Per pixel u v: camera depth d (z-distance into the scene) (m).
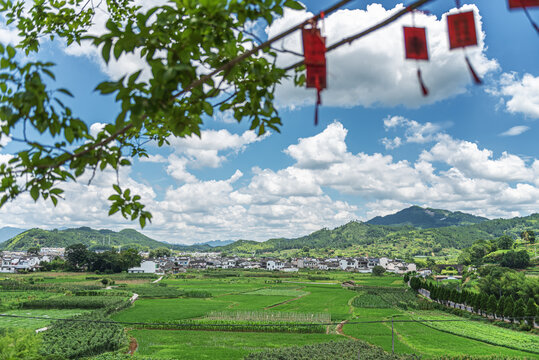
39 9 6.39
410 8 2.42
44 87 3.04
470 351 46.25
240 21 3.16
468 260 185.12
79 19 6.74
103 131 3.60
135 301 89.44
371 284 140.38
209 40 3.11
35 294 97.81
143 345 47.75
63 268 177.38
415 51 2.45
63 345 40.81
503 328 61.41
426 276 170.00
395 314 74.38
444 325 62.53
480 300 72.12
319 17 2.73
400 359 38.81
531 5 2.18
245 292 113.12
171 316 67.19
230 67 2.99
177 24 3.39
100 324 52.84
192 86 3.06
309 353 40.41
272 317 66.69
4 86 3.21
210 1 2.92
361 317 70.31
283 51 2.86
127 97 3.01
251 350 45.41
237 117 4.10
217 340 50.66
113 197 4.14
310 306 84.19
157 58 3.16
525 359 41.16
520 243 191.38
